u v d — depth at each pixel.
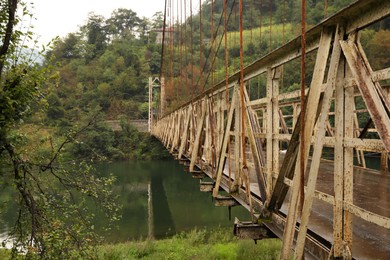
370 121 3.52
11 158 3.53
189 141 7.02
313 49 2.01
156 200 16.27
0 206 3.96
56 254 3.53
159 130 17.88
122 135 30.83
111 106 36.19
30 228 3.79
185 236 10.27
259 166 2.88
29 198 3.68
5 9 3.60
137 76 41.22
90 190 3.96
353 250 1.92
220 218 12.60
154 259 7.91
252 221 2.82
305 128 1.85
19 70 3.52
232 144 9.50
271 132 2.58
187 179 21.69
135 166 26.84
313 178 1.74
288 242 1.95
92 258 3.88
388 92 3.44
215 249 8.27
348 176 1.70
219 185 4.21
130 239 10.45
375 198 3.17
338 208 1.72
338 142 1.72
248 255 7.74
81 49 46.00
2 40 3.57
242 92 2.71
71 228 3.84
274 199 2.54
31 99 3.63
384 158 4.83
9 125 3.44
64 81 36.50
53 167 3.86
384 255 1.84
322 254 1.90
